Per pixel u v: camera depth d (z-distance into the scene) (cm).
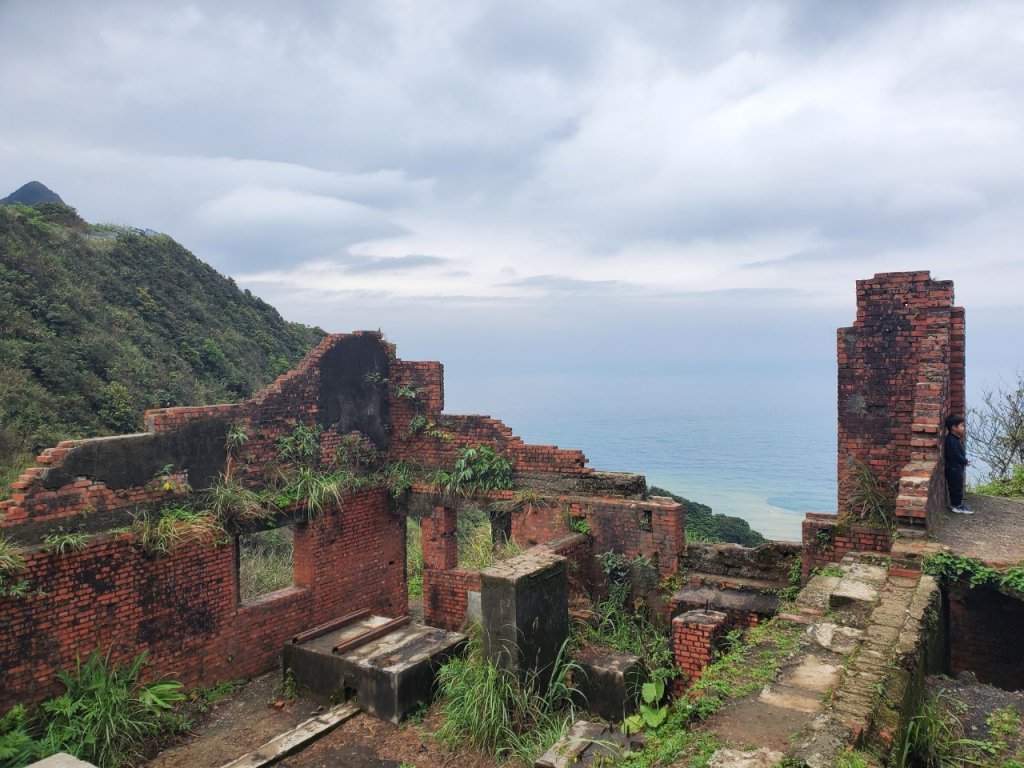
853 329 926
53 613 768
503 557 1209
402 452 1302
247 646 1000
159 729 811
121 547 839
